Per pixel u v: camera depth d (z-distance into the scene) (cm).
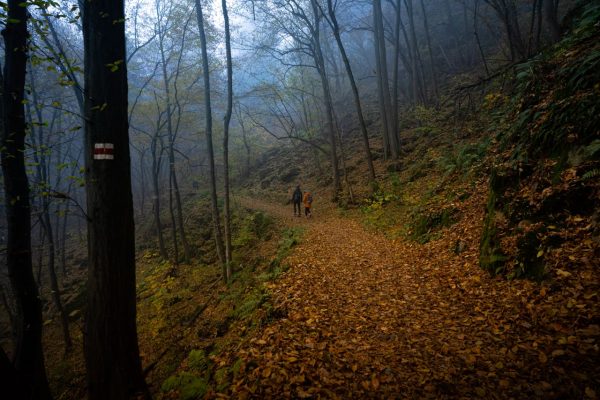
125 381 396
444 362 378
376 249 974
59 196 398
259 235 1644
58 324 1489
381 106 1939
